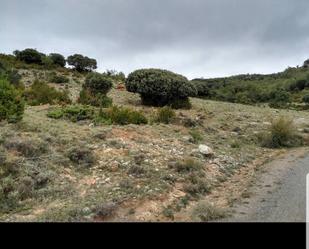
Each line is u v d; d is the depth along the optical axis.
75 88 33.03
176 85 25.16
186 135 16.66
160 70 26.80
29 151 11.20
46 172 10.26
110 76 43.44
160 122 19.03
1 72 27.06
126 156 12.27
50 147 11.91
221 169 12.73
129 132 15.35
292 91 74.44
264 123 21.92
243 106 31.61
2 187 9.11
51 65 44.66
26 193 9.19
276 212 9.05
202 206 9.14
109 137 14.10
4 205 8.67
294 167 13.62
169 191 10.15
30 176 9.92
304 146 18.08
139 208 9.05
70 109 18.28
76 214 8.41
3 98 14.44
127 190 9.84
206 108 26.45
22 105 15.01
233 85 76.00
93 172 11.03
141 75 25.77
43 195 9.30
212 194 10.57
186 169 11.80
